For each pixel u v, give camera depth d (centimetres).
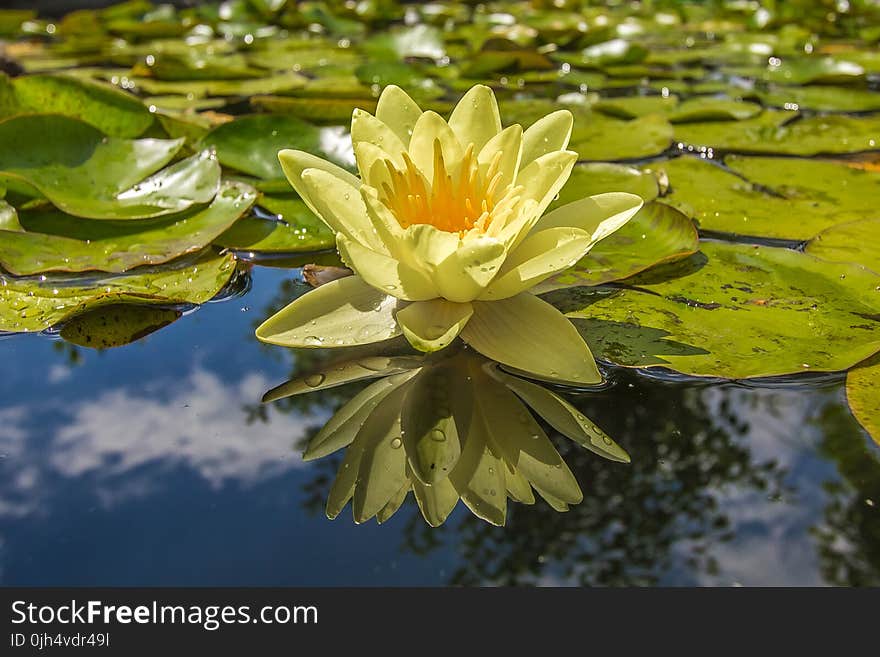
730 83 119
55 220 71
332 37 173
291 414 61
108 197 72
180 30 167
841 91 110
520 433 59
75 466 59
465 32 168
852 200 75
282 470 58
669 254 68
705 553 56
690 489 57
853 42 150
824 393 61
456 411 60
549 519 57
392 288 62
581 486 58
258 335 62
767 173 79
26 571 55
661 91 114
